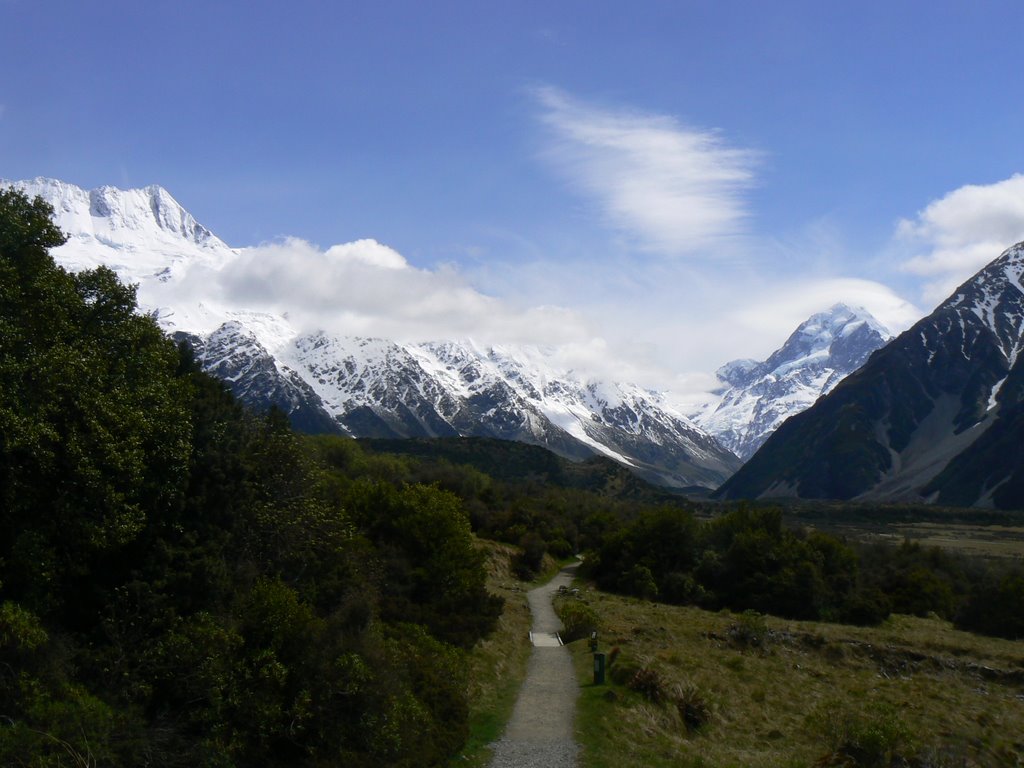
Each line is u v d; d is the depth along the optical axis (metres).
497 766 24.20
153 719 20.06
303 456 36.06
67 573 21.78
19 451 19.78
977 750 34.28
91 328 23.38
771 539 80.06
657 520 84.31
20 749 15.93
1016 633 67.50
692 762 26.98
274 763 21.38
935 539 145.50
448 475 111.94
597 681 34.75
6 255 21.48
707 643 51.78
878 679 47.97
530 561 86.12
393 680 23.88
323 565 33.38
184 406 26.30
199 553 24.64
